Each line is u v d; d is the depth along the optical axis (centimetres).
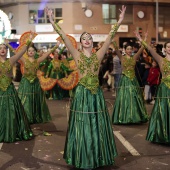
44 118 696
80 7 2300
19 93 685
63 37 423
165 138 533
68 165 457
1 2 2447
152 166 450
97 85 425
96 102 421
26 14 2347
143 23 2388
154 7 2408
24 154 507
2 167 450
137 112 699
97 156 413
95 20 2320
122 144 560
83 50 430
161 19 2439
